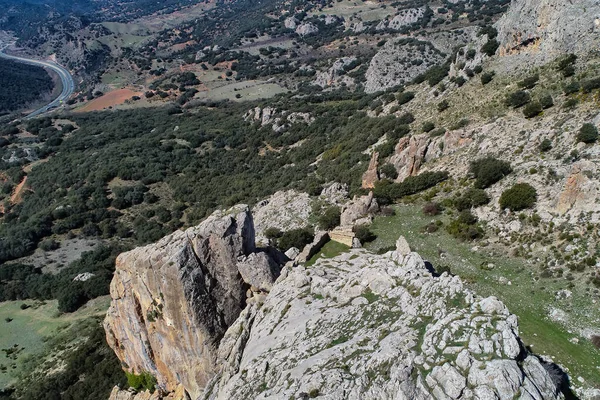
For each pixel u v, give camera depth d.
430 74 115.56
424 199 62.03
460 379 20.56
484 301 24.94
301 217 70.75
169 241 40.41
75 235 115.50
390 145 80.50
